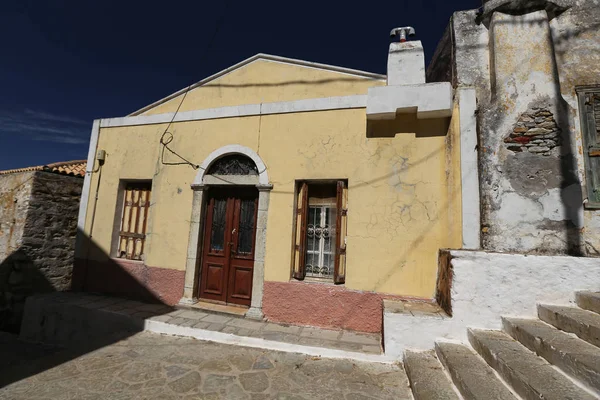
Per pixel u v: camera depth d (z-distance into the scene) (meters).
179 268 5.50
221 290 5.36
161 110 6.29
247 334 4.22
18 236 6.45
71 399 2.92
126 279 5.88
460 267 3.46
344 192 4.81
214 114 5.64
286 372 3.39
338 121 4.92
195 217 5.52
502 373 2.46
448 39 5.13
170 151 5.89
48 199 6.83
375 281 4.43
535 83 4.15
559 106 4.02
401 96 4.40
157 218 5.78
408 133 4.61
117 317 4.89
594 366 1.91
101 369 3.47
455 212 4.25
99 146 6.60
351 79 5.14
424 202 4.41
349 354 3.70
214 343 4.17
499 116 4.19
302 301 4.66
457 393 2.55
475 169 4.21
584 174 3.96
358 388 3.07
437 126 4.51
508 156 4.09
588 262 3.13
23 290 6.36
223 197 5.60
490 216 4.05
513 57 4.27
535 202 3.94
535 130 4.05
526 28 4.31
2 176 7.18
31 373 3.39
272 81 5.55
